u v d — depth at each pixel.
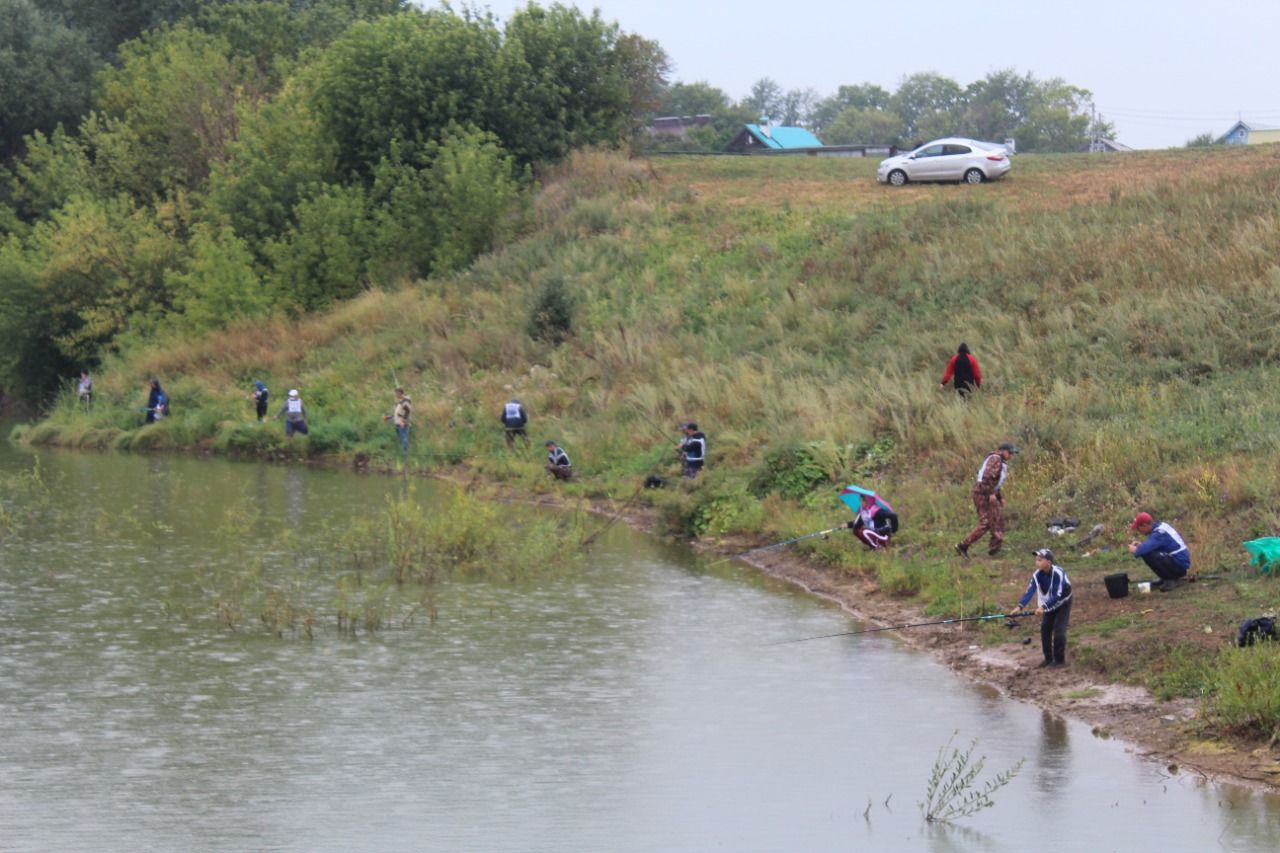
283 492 41.56
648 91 78.56
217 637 23.95
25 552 31.61
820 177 71.00
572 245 61.84
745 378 43.91
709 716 19.73
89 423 58.12
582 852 14.92
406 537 30.77
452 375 53.28
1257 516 26.16
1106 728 18.97
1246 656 18.66
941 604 25.39
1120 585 23.62
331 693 20.72
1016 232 49.25
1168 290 40.34
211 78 82.31
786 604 26.95
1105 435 31.69
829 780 17.27
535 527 32.38
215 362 61.41
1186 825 15.56
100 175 80.81
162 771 17.33
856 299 48.75
